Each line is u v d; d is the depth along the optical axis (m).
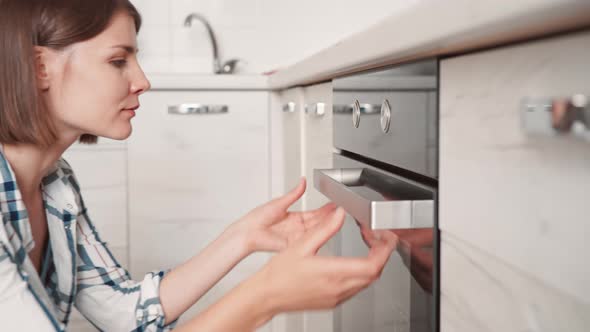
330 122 1.22
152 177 2.06
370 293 0.86
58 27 0.74
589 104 0.36
